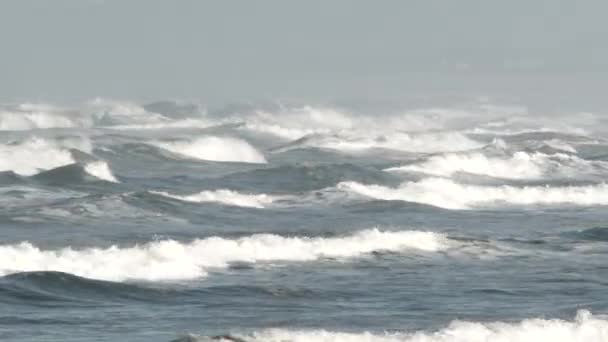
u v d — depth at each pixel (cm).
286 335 9444
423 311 10981
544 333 9994
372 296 11756
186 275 12694
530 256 14338
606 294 12100
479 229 16838
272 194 19338
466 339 9700
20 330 9988
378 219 17625
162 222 16600
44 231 15350
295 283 12369
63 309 10900
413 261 13775
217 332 9731
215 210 17888
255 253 13750
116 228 15825
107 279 12475
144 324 10281
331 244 14175
